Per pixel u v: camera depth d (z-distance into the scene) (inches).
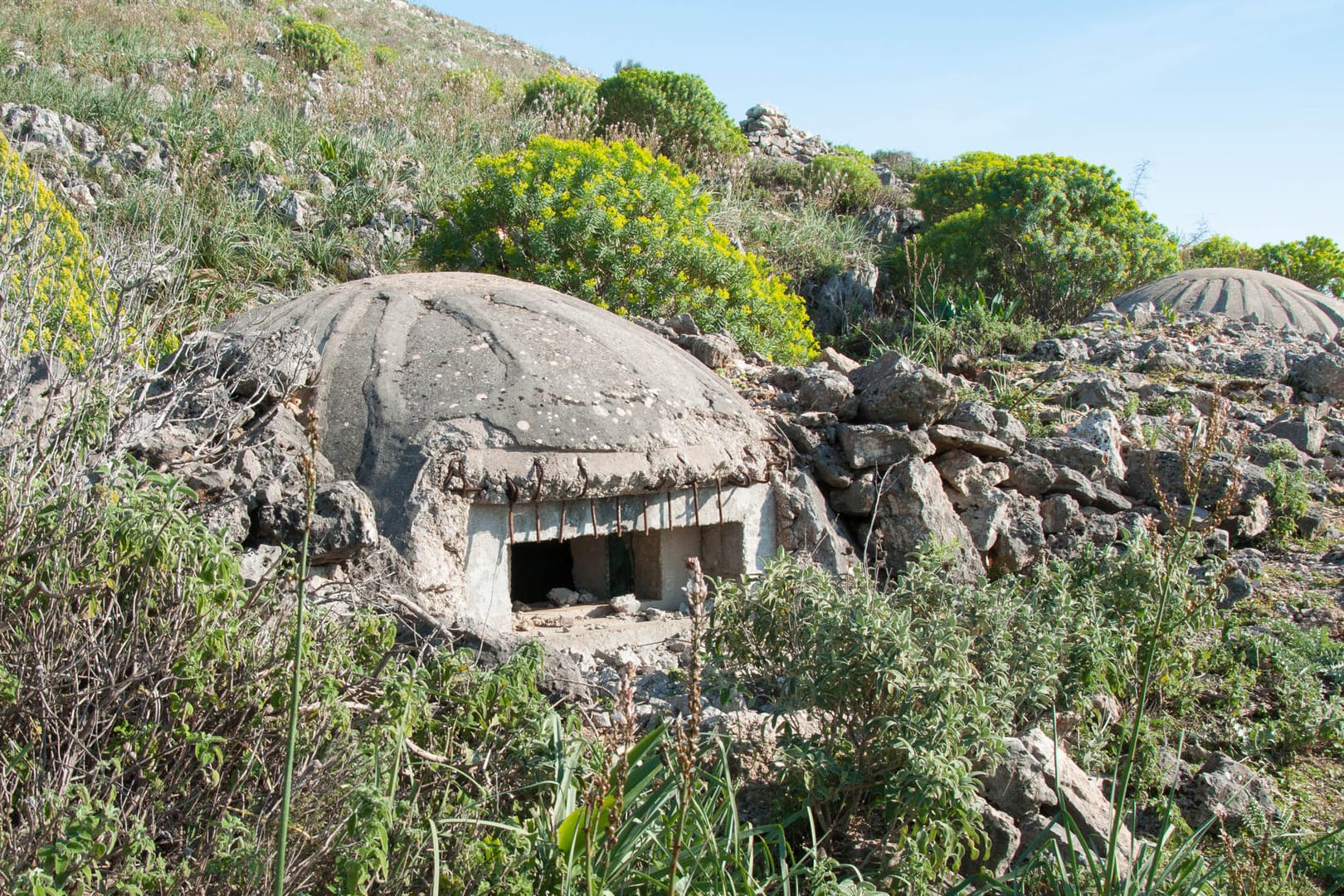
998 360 363.9
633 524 197.0
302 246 402.6
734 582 157.2
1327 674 202.7
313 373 197.3
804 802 138.4
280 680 118.9
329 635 130.0
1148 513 253.6
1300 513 263.9
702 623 157.6
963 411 247.4
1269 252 620.4
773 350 370.3
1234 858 144.3
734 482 209.8
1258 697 199.6
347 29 1054.4
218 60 603.2
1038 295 503.2
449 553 178.2
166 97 494.9
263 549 158.4
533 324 213.9
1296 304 442.3
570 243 355.6
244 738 117.0
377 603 157.6
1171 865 141.0
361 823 101.7
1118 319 424.5
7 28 559.8
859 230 629.9
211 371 188.7
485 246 371.2
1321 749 189.3
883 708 140.2
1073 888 134.9
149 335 174.6
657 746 131.6
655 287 355.9
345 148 481.7
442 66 957.8
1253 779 173.5
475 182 486.6
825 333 526.9
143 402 162.7
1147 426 297.3
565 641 183.6
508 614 187.0
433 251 384.2
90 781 111.0
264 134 482.0
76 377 160.4
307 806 112.9
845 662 138.0
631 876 116.6
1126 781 131.4
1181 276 476.1
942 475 237.8
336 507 165.5
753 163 724.7
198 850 108.4
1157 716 190.1
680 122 658.8
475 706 133.2
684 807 94.8
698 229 382.9
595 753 130.0
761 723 157.0
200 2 856.9
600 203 359.9
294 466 171.3
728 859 122.5
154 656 115.4
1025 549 234.1
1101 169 537.6
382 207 449.4
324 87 633.0
